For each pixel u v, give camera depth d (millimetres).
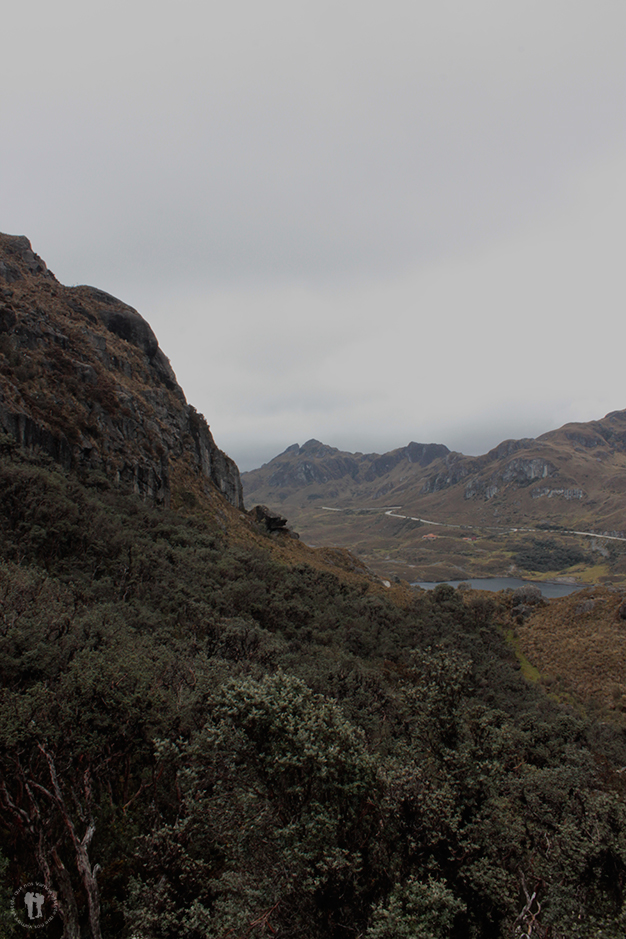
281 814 12359
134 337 133500
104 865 14797
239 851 12094
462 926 12148
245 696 12828
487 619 92750
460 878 12570
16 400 74000
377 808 12805
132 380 117625
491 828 13664
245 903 11258
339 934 11273
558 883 12953
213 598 53312
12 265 109625
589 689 64938
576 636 80062
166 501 99875
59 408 82500
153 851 13328
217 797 12656
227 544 92125
